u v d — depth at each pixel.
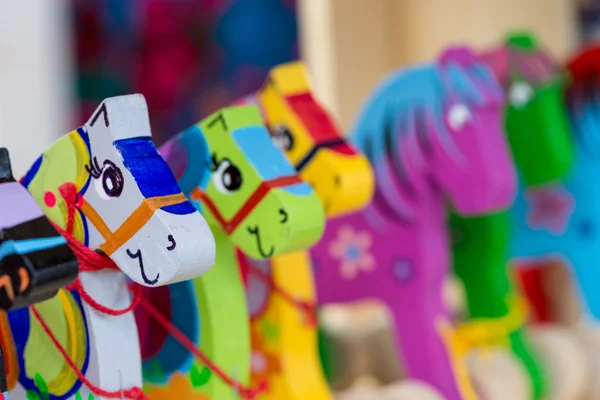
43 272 0.46
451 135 0.84
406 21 1.60
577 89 1.06
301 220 0.60
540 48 0.98
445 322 0.90
